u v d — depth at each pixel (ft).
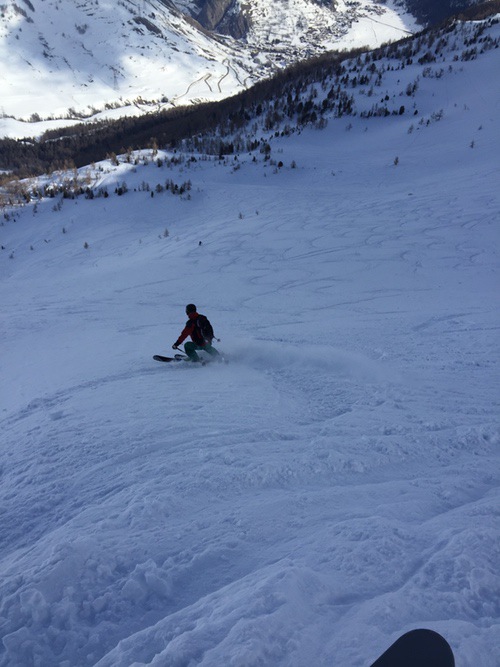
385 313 40.01
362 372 21.83
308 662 5.09
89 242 120.26
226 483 10.62
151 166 173.68
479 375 21.49
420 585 6.47
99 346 31.24
